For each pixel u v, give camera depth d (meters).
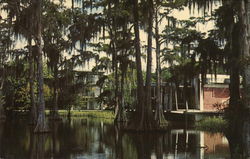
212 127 24.39
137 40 24.73
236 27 14.72
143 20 28.09
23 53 39.62
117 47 36.06
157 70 31.98
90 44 40.88
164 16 32.84
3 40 39.62
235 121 10.77
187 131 23.77
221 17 17.77
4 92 48.25
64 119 43.44
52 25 35.97
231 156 11.30
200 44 21.30
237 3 10.65
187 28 32.94
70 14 35.91
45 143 17.52
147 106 23.67
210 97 43.53
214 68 21.03
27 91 48.81
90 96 61.41
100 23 33.38
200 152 14.02
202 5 17.06
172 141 17.98
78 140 18.88
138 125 23.34
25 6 29.45
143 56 37.44
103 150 14.91
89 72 44.75
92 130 25.56
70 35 36.91
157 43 32.91
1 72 40.72
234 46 14.59
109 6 31.70
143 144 16.92
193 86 43.66
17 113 52.09
